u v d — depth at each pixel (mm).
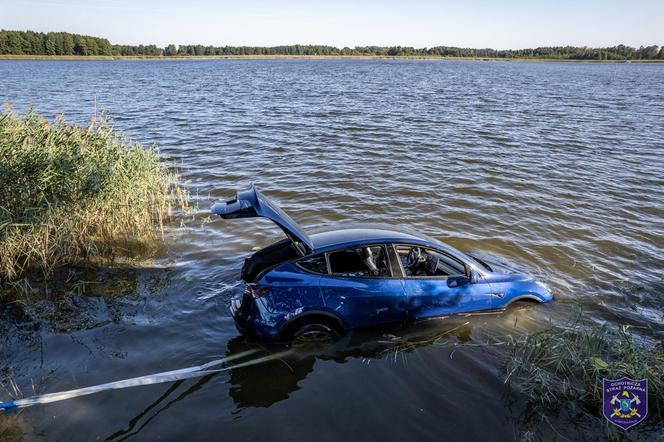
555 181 15305
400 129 24953
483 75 94750
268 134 22953
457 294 6742
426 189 14219
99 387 5273
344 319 6234
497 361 5973
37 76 69875
